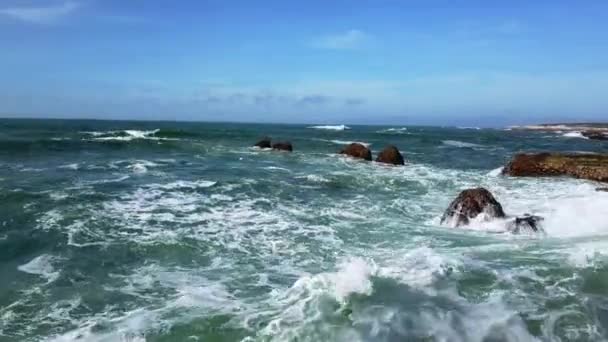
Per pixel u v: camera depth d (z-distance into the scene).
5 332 5.78
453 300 6.34
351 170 21.94
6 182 14.64
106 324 5.95
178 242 9.41
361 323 5.62
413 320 5.74
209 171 19.59
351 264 7.41
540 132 103.12
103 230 9.98
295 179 18.02
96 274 7.70
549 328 5.78
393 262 8.05
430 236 10.51
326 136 58.47
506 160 30.09
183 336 5.58
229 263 8.39
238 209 12.64
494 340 5.45
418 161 28.70
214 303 6.52
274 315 6.02
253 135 51.31
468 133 90.38
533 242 9.97
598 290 6.92
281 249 9.28
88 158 22.88
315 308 6.00
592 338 5.64
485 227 11.30
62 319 6.12
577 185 18.33
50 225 10.09
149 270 7.94
